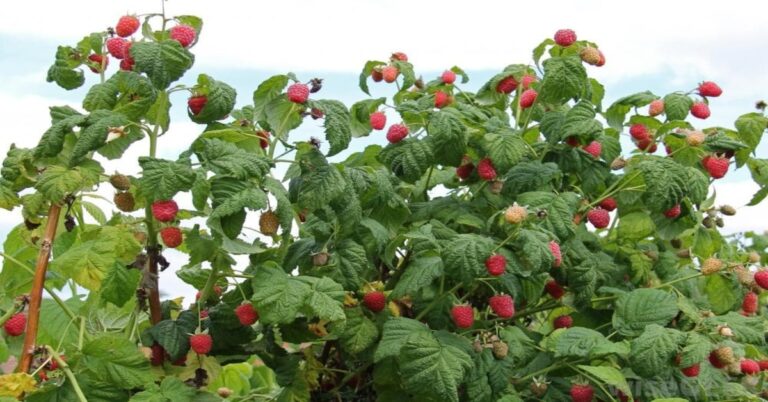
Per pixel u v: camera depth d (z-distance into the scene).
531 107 1.31
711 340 1.16
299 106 1.16
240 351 1.19
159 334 1.12
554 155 1.31
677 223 1.32
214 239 1.08
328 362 1.30
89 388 1.05
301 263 1.17
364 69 1.38
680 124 1.29
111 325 1.24
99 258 1.07
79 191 1.10
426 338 1.10
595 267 1.24
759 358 1.30
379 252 1.16
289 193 1.13
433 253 1.20
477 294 1.26
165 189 1.01
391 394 1.19
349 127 1.12
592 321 1.31
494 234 1.21
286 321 1.05
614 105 1.36
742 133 1.31
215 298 1.24
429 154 1.21
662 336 1.11
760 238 1.68
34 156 1.04
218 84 1.12
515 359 1.19
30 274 1.19
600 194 1.32
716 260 1.25
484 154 1.26
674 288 1.27
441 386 1.07
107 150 1.14
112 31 1.12
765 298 1.58
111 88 1.08
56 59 1.15
